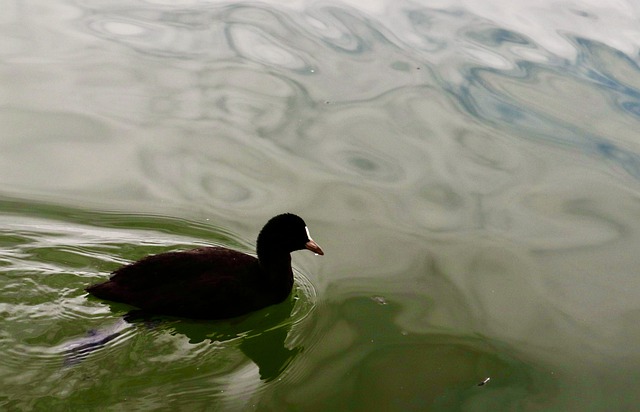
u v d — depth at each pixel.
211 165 2.37
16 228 2.12
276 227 2.03
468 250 2.19
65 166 2.32
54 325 1.93
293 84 2.67
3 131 2.41
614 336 2.03
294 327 2.02
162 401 1.83
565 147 2.51
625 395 1.91
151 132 2.46
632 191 2.38
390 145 2.47
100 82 2.62
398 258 2.17
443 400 1.88
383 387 1.90
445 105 2.63
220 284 1.99
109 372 1.86
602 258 2.20
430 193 2.34
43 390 1.81
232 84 2.66
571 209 2.31
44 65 2.67
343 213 2.27
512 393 1.90
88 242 2.12
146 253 2.12
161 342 1.93
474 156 2.46
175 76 2.67
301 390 1.88
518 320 2.05
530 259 2.18
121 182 2.29
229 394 1.86
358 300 2.07
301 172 2.37
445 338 2.00
